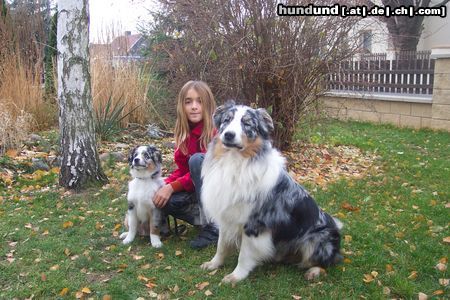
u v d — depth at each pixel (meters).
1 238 4.46
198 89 4.21
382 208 5.41
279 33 7.09
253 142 3.41
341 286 3.52
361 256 4.04
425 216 5.13
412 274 3.68
